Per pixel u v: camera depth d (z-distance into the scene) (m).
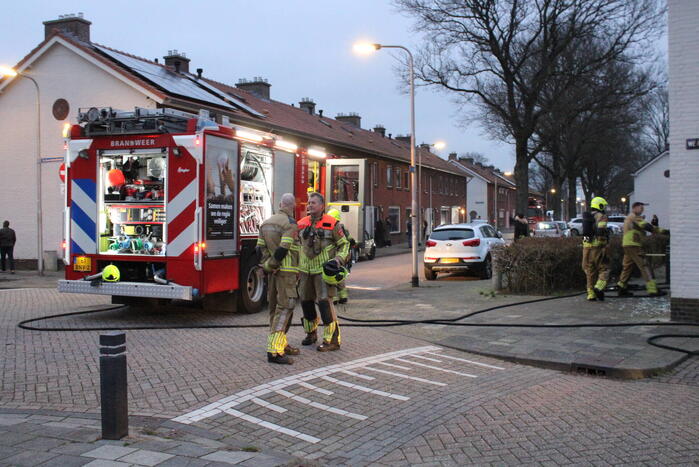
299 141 27.95
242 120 22.34
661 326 8.80
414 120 15.60
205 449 4.15
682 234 8.90
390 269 20.94
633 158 54.41
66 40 19.84
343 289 10.62
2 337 8.02
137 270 9.63
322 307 7.43
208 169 9.16
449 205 54.53
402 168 42.72
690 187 8.80
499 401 5.64
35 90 20.80
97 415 4.93
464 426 4.96
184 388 5.77
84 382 5.95
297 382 6.06
